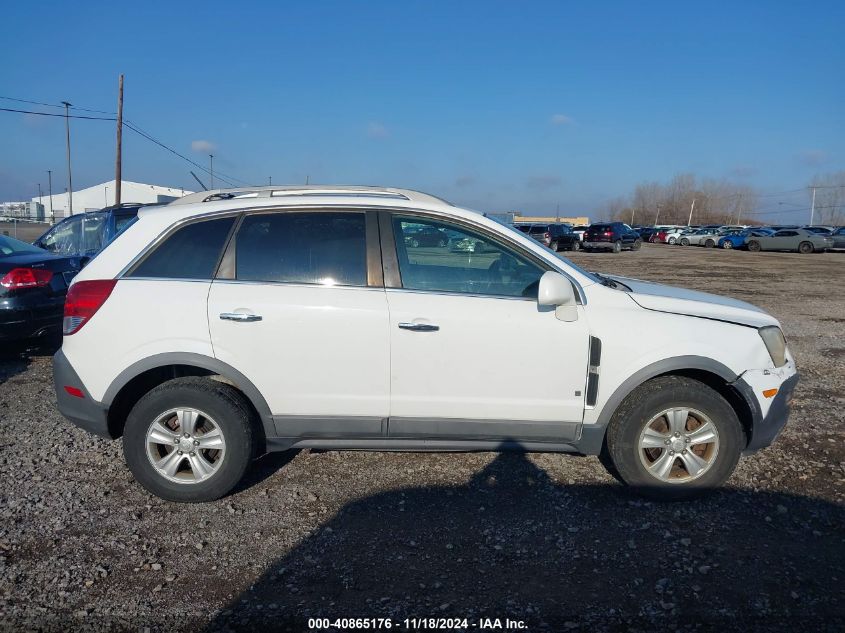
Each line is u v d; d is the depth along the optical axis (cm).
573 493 398
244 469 382
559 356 375
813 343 890
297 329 371
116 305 375
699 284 1788
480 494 397
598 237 3747
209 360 372
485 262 386
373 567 317
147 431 376
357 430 384
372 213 388
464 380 376
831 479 419
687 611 282
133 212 1003
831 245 3794
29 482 411
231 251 384
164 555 328
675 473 389
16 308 666
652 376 377
